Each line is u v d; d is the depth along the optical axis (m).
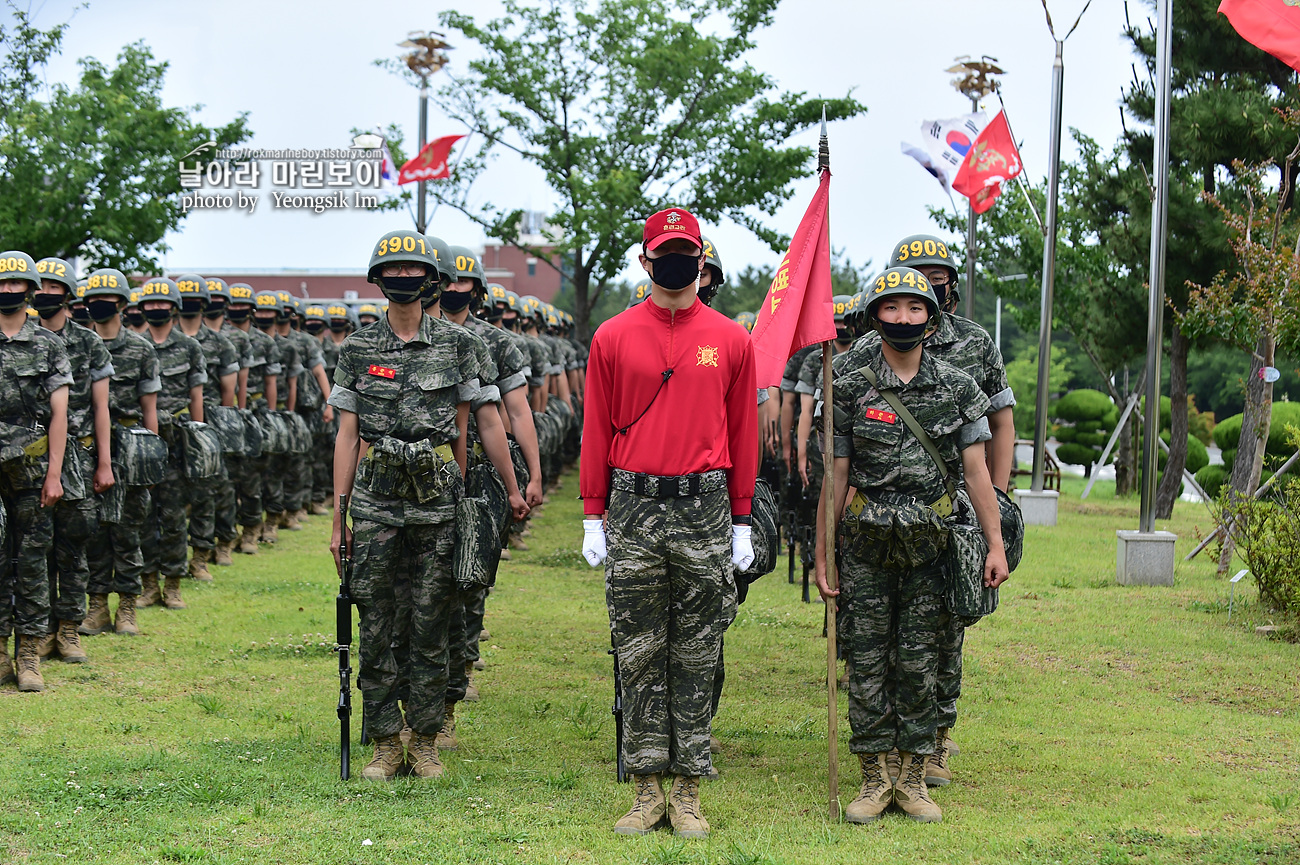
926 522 5.17
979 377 6.16
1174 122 17.45
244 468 13.20
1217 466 22.81
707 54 22.23
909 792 5.36
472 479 6.08
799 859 4.69
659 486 5.04
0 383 7.34
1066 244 23.17
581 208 21.72
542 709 7.27
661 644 5.12
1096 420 31.14
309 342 16.80
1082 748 6.43
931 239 6.35
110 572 9.13
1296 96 16.75
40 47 20.30
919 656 5.29
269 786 5.59
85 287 9.19
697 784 5.14
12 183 19.48
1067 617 10.15
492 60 22.88
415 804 5.35
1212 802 5.49
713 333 5.10
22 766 5.79
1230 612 10.07
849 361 5.59
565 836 4.96
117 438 8.73
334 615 9.97
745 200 22.58
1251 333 12.88
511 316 13.66
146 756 6.00
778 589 11.52
